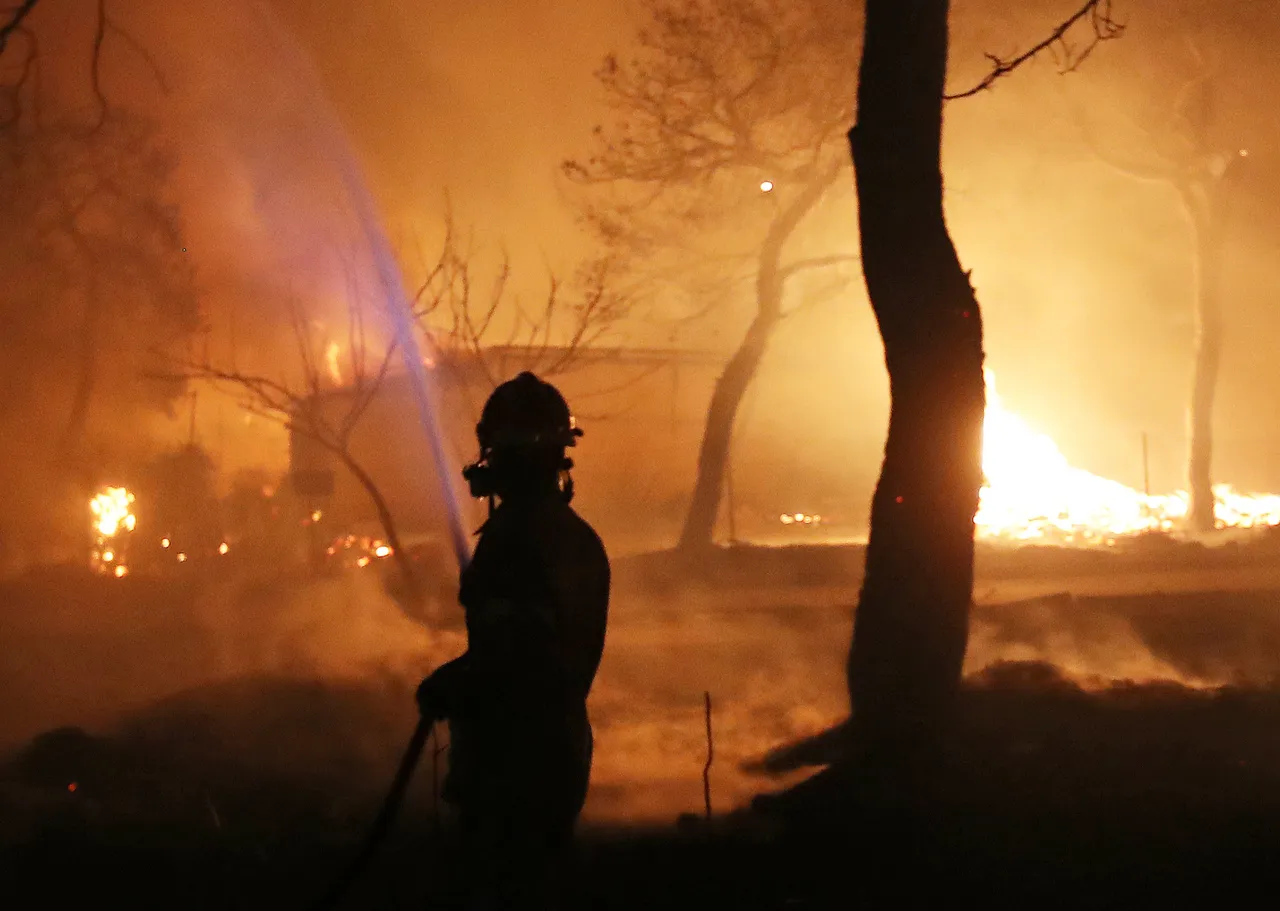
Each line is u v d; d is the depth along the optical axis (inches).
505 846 159.3
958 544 328.8
